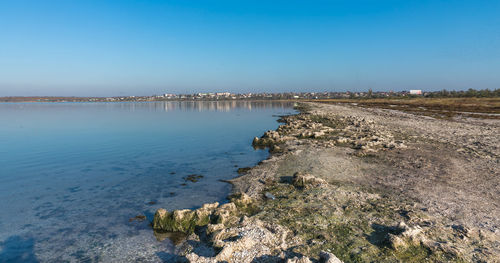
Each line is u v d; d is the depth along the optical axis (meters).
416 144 26.44
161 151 28.89
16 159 25.45
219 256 8.39
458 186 14.61
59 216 13.16
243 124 58.31
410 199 12.95
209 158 25.39
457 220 10.62
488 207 11.82
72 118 74.19
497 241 9.03
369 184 15.47
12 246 10.54
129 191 16.59
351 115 62.47
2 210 13.84
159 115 87.50
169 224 11.73
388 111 74.88
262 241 9.31
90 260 9.59
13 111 109.56
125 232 11.59
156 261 9.44
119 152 28.47
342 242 9.34
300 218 11.27
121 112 105.38
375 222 10.73
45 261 9.59
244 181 17.89
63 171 21.20
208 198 15.27
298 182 15.88
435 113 64.19
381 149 24.48
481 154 21.75
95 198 15.48
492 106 81.62
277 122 62.53
